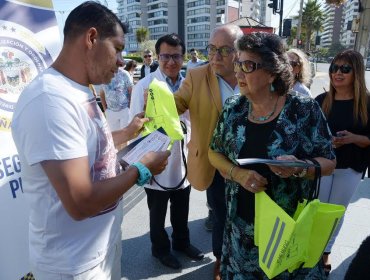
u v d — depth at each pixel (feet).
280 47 5.08
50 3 6.93
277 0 42.65
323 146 5.18
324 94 9.31
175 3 299.99
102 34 4.06
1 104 5.93
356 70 8.20
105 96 17.33
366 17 42.96
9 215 6.03
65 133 3.71
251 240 5.61
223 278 6.33
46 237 4.24
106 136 4.46
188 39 304.30
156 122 5.55
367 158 8.45
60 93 3.79
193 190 14.65
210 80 7.64
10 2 6.10
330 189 8.69
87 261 4.41
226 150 5.86
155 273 9.04
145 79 9.14
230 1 184.55
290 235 4.38
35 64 6.56
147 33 200.44
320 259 5.35
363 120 8.33
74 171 3.73
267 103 5.26
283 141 5.13
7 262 6.02
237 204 5.76
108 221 4.65
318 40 76.95
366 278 4.46
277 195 5.24
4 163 5.97
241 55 5.10
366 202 13.07
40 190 4.07
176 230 9.72
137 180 4.40
